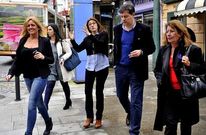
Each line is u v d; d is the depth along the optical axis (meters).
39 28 5.11
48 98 6.49
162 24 13.65
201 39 11.30
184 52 4.02
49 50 5.10
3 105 8.14
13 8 17.92
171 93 4.12
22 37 5.16
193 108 4.17
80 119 6.53
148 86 10.22
